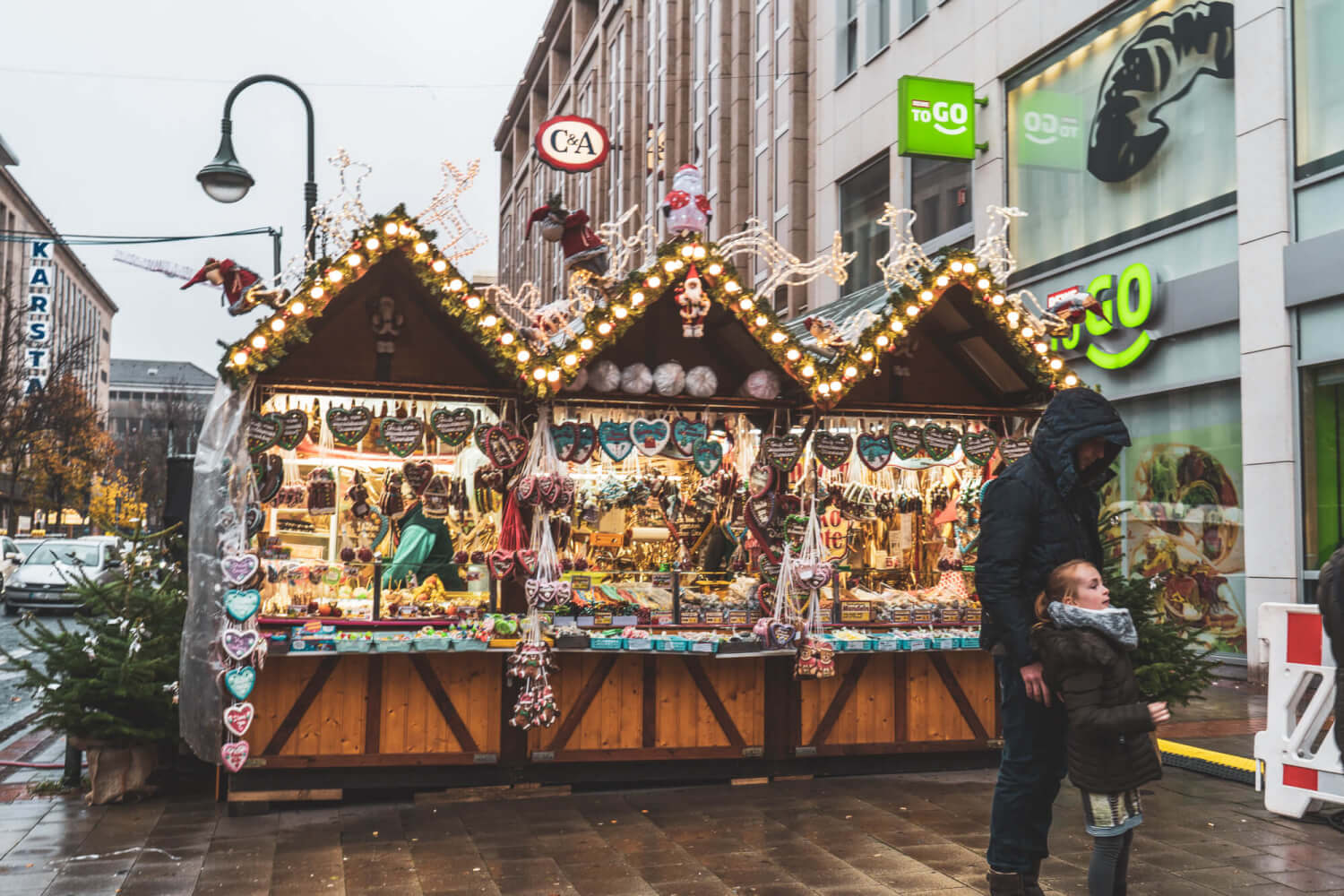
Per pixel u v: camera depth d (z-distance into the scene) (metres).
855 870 5.25
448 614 7.12
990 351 7.87
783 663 7.34
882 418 8.18
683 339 7.53
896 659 7.55
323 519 7.48
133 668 6.71
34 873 5.30
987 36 15.91
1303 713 6.61
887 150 18.42
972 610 7.77
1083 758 4.05
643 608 7.38
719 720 7.21
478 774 6.88
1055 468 4.29
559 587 6.73
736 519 8.08
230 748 6.34
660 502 8.18
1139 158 13.48
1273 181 11.45
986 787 7.10
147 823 6.30
